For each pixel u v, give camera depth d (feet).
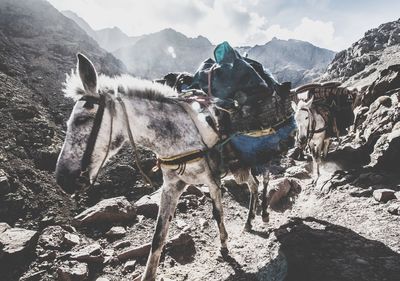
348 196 18.15
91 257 12.00
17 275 11.02
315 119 22.26
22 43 63.72
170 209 10.27
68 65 57.31
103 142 8.55
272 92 12.16
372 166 21.03
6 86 30.42
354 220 14.93
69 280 10.74
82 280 10.91
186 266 12.51
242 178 13.89
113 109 8.71
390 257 11.20
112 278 11.44
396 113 24.64
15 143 20.31
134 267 12.08
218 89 10.61
